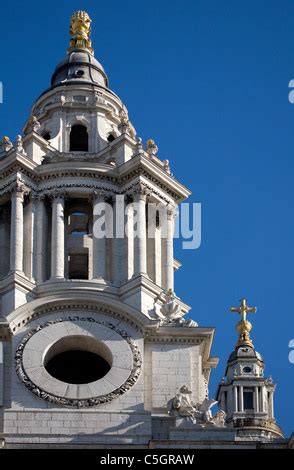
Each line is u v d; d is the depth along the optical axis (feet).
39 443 310.04
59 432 314.35
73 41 391.86
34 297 334.24
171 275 347.97
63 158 359.46
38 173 350.23
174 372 327.47
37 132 363.15
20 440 312.09
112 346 326.85
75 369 332.39
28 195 348.38
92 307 331.98
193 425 314.35
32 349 324.80
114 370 323.78
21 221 343.87
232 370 510.17
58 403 318.04
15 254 338.54
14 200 345.72
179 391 323.98
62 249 341.82
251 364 510.99
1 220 350.43
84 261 354.54
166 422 317.83
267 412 504.43
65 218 351.46
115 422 316.19
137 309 331.16
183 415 316.19
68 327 328.49
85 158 360.28
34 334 327.06
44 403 318.24
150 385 325.62
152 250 349.00
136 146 357.61
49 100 374.84
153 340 330.34
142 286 335.47
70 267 354.54
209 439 311.88
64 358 333.01
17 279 334.03
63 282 334.03
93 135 366.63
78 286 333.62
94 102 370.73
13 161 347.56
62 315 330.75
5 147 363.15
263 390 505.25
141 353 327.26
